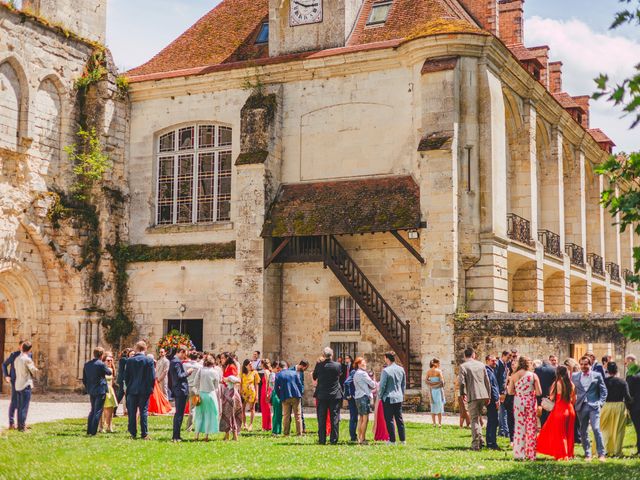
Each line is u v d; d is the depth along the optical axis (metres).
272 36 28.59
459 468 12.22
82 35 29.30
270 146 27.17
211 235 28.44
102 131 28.84
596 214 41.16
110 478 11.38
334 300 26.92
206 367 16.11
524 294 29.41
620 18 7.02
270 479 11.22
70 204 28.19
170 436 16.77
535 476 11.44
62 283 27.83
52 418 20.19
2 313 27.02
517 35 35.53
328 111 27.27
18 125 26.39
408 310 25.61
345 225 25.44
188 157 29.47
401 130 26.14
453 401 23.45
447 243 24.11
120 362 17.00
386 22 28.02
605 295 41.03
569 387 13.97
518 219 28.33
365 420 16.12
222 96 28.80
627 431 19.67
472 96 25.30
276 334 27.17
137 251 29.27
